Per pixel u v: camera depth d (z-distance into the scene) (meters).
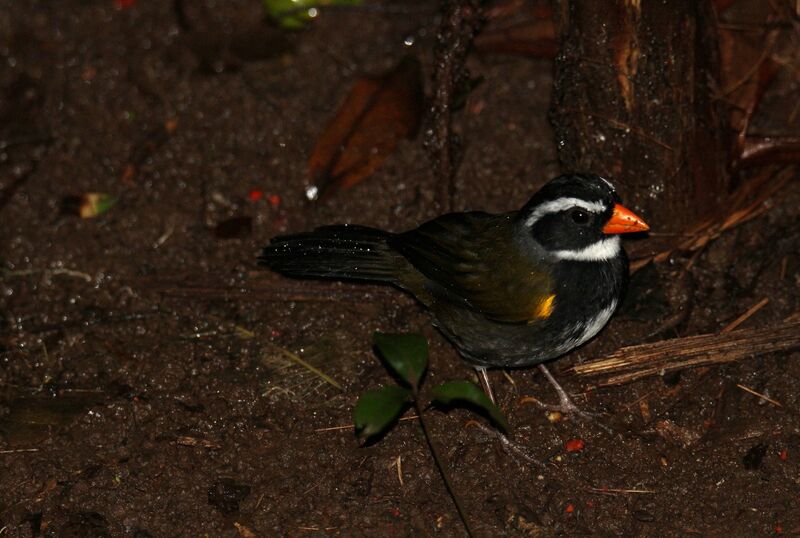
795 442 10.43
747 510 9.85
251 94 15.21
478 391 9.08
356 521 9.97
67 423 11.24
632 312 11.88
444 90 12.31
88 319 12.55
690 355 11.20
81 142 14.79
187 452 10.76
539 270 10.44
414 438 10.81
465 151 14.09
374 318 12.29
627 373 11.19
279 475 10.55
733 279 12.24
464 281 10.70
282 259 11.65
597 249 10.44
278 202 13.78
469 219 11.12
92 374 11.81
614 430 10.78
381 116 14.10
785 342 11.18
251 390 11.42
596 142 11.97
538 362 11.01
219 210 13.74
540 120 14.46
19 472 10.57
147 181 14.22
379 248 11.47
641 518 9.87
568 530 9.82
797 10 13.68
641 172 12.05
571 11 11.37
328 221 13.55
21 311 12.71
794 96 14.32
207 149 14.55
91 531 10.03
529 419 11.03
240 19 16.42
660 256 12.34
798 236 12.55
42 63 16.00
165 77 15.63
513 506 10.02
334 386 11.58
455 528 9.84
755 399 10.91
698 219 12.55
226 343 12.14
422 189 13.64
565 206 10.29
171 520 10.13
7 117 15.21
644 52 11.32
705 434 10.68
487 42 15.21
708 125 12.14
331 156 13.91
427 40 15.56
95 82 15.64
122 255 13.34
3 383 11.80
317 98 15.12
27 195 14.06
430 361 11.76
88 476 10.55
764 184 12.97
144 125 14.98
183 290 12.75
